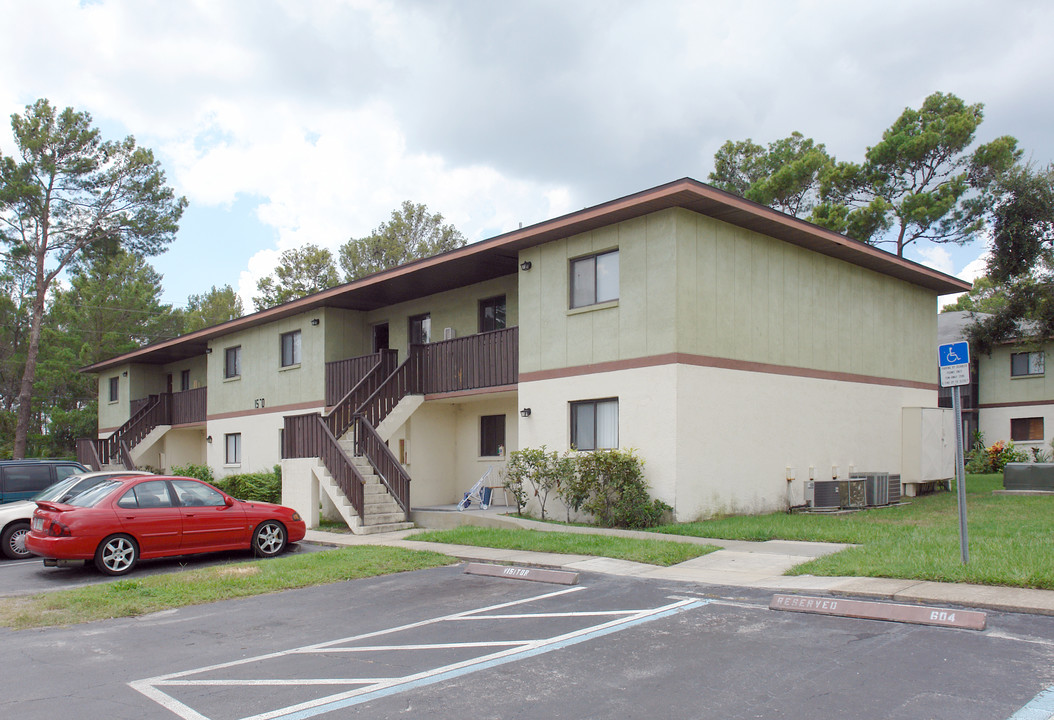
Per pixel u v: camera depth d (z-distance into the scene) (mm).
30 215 35375
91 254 37312
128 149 36469
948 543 10906
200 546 13242
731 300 15914
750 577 9930
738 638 7230
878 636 7086
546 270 17047
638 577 10398
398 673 6609
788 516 15742
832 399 18531
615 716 5395
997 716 5113
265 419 25953
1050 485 19766
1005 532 11875
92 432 45500
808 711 5320
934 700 5426
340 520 18875
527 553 12594
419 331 22922
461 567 12070
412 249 46562
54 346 47375
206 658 7340
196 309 64438
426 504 20641
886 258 19250
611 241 15820
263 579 11125
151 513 12805
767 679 6027
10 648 7840
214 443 28672
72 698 6160
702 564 11031
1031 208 24875
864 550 10867
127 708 5895
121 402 35875
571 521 15797
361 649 7480
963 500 9312
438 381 19797
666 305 14758
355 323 24344
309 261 46062
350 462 16938
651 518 14438
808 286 18109
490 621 8438
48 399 48750
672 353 14570
